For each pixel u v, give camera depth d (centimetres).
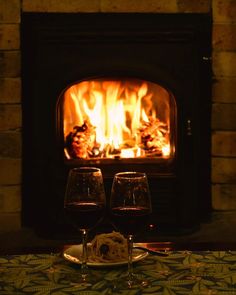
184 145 301
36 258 132
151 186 304
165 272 121
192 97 298
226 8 301
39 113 296
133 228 113
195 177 305
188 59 296
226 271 121
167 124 309
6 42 299
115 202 113
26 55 302
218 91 307
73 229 305
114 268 123
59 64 292
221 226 310
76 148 305
